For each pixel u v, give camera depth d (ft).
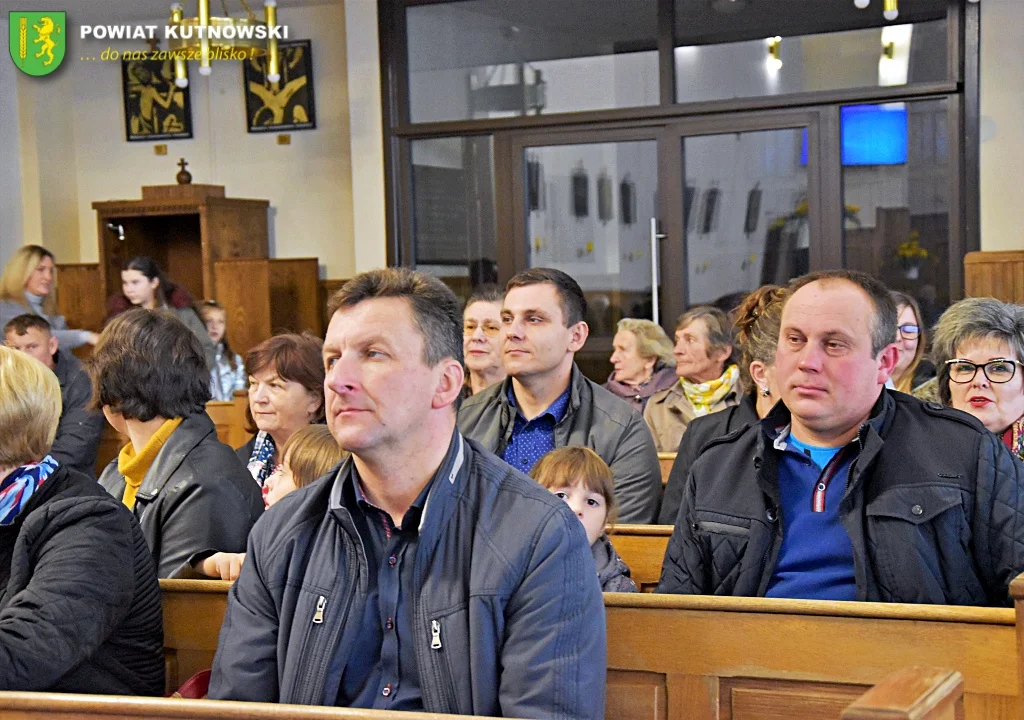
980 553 7.60
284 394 11.68
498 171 29.53
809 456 8.02
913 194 26.68
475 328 14.71
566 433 11.94
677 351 15.65
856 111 26.99
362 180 30.32
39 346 17.90
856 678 7.14
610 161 28.84
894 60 26.71
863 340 7.66
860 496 7.75
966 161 26.14
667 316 28.58
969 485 7.58
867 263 27.12
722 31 27.86
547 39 29.12
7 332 17.88
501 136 29.45
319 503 6.93
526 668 6.27
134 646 7.63
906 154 26.71
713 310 15.64
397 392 6.38
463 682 6.33
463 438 6.84
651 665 7.54
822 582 7.83
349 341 6.44
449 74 29.78
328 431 9.99
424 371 6.46
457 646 6.36
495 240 29.68
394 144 30.07
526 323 11.78
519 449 12.05
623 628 7.59
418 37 29.89
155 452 9.26
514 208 29.48
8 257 35.06
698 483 8.48
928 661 7.02
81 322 34.58
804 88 27.40
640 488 11.76
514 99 29.43
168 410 9.29
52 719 6.24
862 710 4.52
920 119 26.55
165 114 35.17
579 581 6.46
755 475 8.19
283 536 6.89
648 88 28.50
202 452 9.27
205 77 34.88
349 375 6.38
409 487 6.56
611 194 28.86
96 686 7.34
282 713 5.82
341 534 6.77
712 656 7.41
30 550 7.21
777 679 7.30
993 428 10.52
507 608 6.39
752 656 7.34
